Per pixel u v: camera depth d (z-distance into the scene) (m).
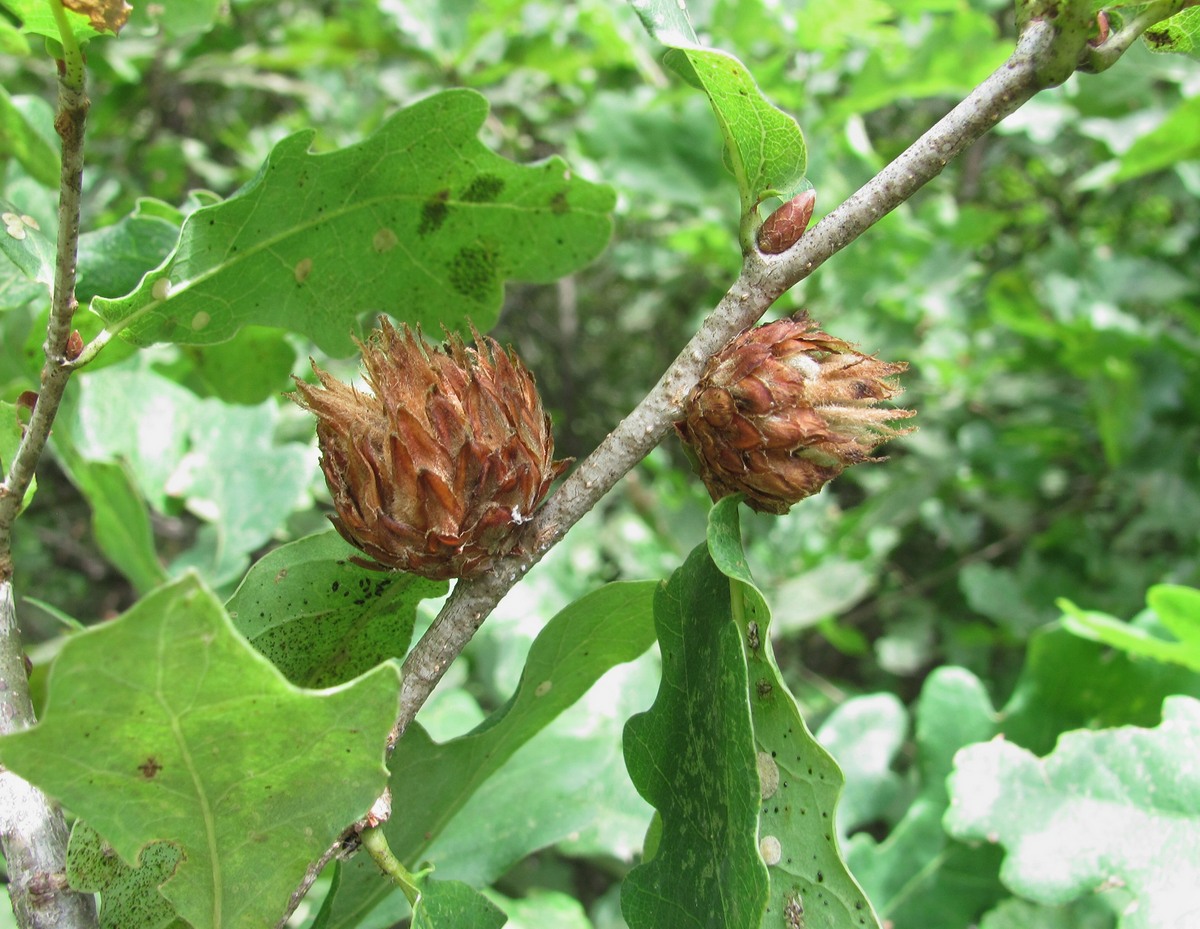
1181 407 0.31
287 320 0.12
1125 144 0.28
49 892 0.09
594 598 0.10
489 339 0.10
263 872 0.08
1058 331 0.31
